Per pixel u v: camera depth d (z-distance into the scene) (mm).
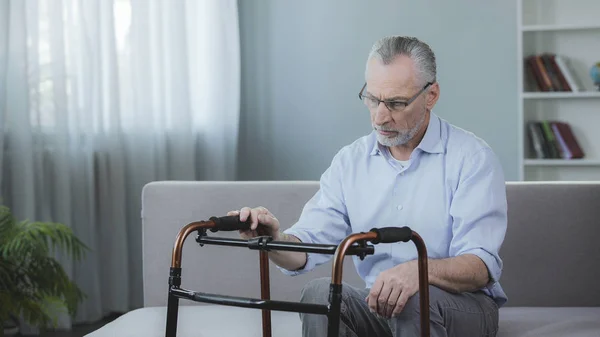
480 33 4656
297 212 2332
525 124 4492
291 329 2033
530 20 4484
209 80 4539
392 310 1577
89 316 4055
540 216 2266
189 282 2354
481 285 1716
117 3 4203
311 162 4824
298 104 4812
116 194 4152
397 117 1781
